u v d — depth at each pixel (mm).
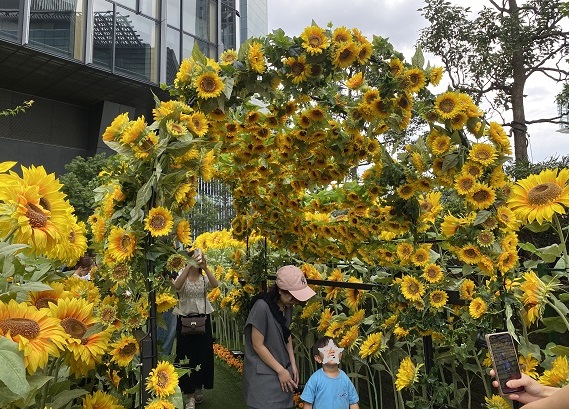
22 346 1094
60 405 1441
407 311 2641
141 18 18719
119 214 1938
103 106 20547
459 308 2691
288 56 2381
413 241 2871
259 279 4355
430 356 2637
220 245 6188
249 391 2615
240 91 2404
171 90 2283
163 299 2066
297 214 3809
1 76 18000
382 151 2703
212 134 2531
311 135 2959
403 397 3623
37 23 16281
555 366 1579
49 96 20078
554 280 1878
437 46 8688
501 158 2207
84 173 14875
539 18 7910
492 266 2168
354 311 3574
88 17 17234
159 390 1666
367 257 3312
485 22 8320
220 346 6332
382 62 2424
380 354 3125
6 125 19062
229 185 3873
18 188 1311
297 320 4227
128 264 1885
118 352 1868
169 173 1944
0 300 1253
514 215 2094
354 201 3143
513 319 2197
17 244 1193
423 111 2430
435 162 2379
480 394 3180
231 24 25141
